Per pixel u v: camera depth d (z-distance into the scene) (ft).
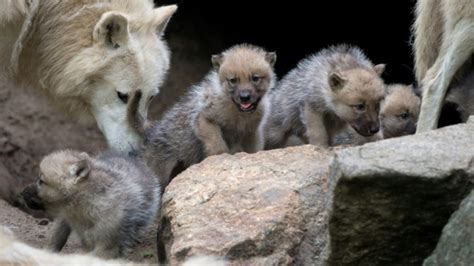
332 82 41.27
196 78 74.54
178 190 36.40
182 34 76.43
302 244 33.53
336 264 30.83
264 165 37.37
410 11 75.00
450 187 28.68
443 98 41.57
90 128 67.82
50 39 43.27
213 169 37.55
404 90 45.03
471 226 27.61
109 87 43.14
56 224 39.45
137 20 43.42
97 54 42.70
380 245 30.04
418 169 28.66
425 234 29.63
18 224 48.06
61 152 39.37
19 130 66.64
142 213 39.09
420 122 41.73
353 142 44.27
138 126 43.65
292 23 77.66
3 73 44.75
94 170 37.96
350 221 29.73
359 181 28.78
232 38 77.00
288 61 76.69
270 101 44.75
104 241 38.06
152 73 43.39
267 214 33.71
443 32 42.29
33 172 65.36
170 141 45.06
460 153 29.71
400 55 75.61
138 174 39.73
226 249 32.24
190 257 32.09
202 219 34.04
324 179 35.63
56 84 44.01
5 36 43.06
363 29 76.74
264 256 32.65
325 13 77.56
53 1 42.78
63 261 30.76
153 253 39.55
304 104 43.42
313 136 43.06
